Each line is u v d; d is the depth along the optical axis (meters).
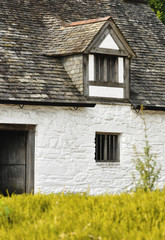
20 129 16.34
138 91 19.08
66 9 21.38
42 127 16.64
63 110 17.08
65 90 17.20
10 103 15.76
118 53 18.16
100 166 17.75
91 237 8.12
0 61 17.00
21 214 9.84
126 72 18.50
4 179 16.56
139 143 18.69
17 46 18.02
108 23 17.91
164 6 30.12
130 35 21.88
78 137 17.34
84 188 17.33
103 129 17.91
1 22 18.84
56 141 16.88
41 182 16.53
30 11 20.20
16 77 16.62
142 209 9.59
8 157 16.64
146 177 12.29
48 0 21.42
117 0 23.69
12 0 20.31
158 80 20.11
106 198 10.90
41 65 17.69
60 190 16.84
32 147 16.55
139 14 23.50
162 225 8.47
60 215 9.55
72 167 17.14
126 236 7.94
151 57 21.20
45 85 16.92
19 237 8.32
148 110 18.98
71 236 7.99
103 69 18.00
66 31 19.09
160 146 19.14
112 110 18.12
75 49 17.61
